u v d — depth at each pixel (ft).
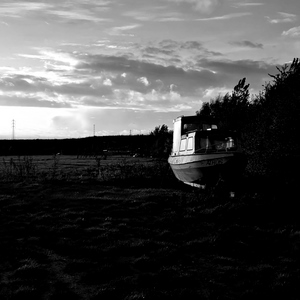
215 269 35.88
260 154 70.44
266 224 48.29
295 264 36.91
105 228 47.44
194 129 80.79
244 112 100.22
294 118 63.93
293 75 70.64
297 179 64.34
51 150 302.86
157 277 33.47
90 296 30.37
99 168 97.04
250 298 30.22
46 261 37.65
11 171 91.86
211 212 52.75
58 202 61.52
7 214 54.85
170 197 62.64
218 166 65.87
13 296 29.73
